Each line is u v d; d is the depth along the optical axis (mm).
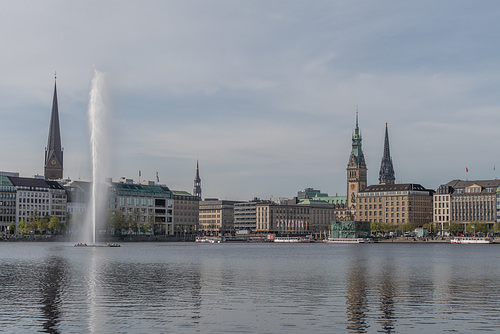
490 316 66250
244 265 142125
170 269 126625
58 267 130500
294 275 112562
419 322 63031
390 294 83500
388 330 59375
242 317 65562
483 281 101875
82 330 59125
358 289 89188
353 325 61531
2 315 66312
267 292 85312
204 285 93875
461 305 73625
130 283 96500
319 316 66188
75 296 80562
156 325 61312
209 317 65500
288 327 60594
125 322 62719
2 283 96125
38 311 68812
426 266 141625
